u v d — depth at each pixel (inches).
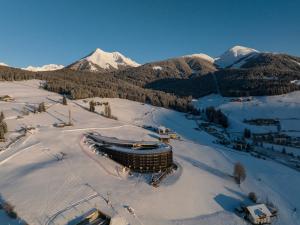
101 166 4571.9
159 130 7337.6
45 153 4948.3
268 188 4660.4
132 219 3245.6
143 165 4692.4
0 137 5516.7
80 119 7618.1
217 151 6264.8
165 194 3917.3
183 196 3951.8
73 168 4360.2
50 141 5541.3
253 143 7854.3
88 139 5816.9
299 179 5187.0
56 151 5068.9
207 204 3865.7
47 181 3897.6
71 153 5009.8
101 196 3631.9
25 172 4183.1
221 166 5359.3
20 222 3053.6
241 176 4655.5
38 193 3592.5
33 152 4943.4
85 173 4227.4
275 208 3949.3
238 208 3809.1
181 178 4471.0
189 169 4904.0
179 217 3501.5
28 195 3543.3
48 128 6466.5
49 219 3110.2
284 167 5851.4
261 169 5497.1
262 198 4256.9
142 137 6569.9
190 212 3634.4
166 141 6535.4
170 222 3356.3
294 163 6245.1
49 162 4589.1
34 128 6220.5
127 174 4500.5
